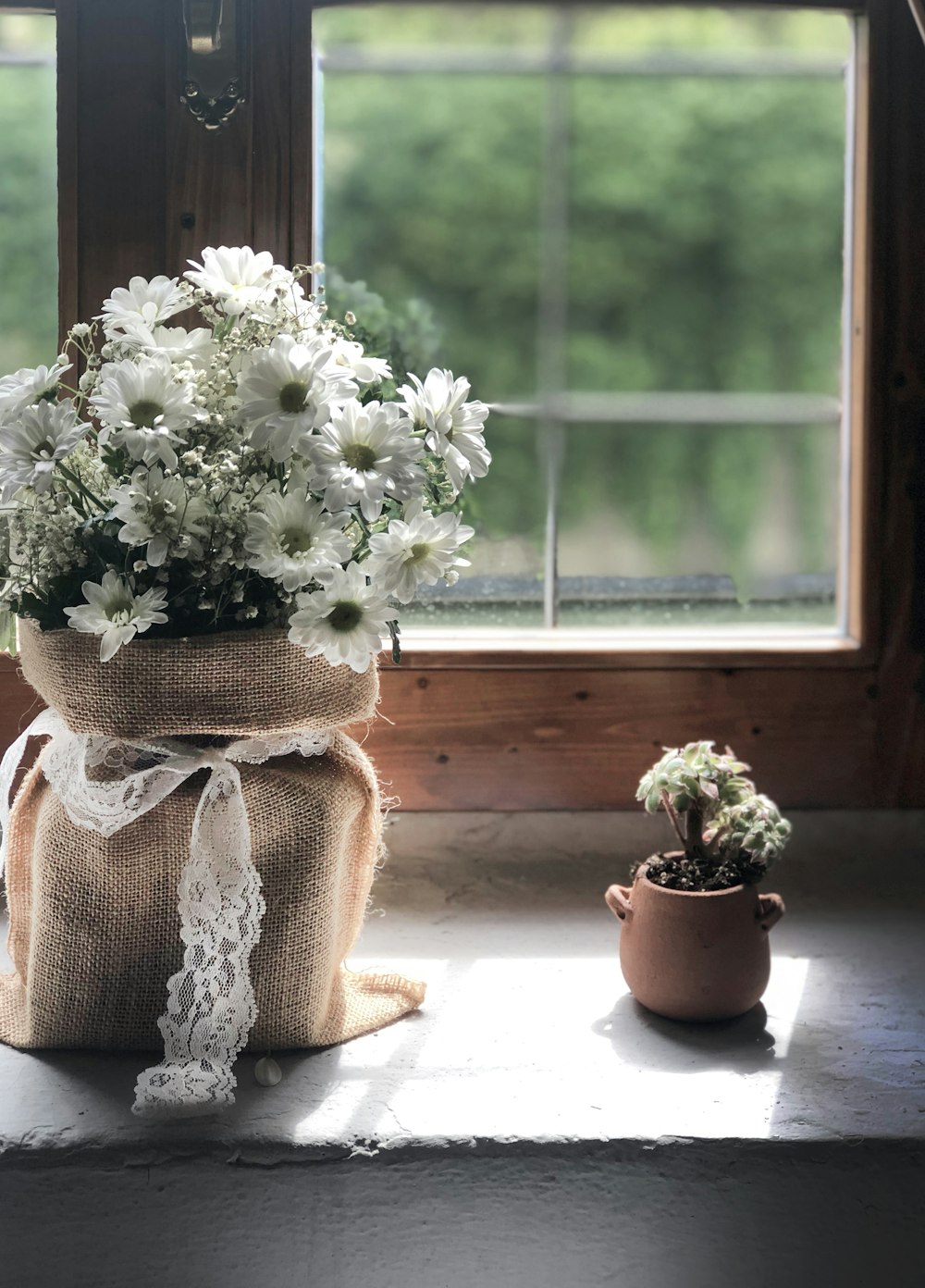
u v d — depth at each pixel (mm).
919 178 1442
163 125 1404
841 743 1480
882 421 1457
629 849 1484
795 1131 1106
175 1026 1120
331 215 1451
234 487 1105
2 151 1430
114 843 1141
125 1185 1097
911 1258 1111
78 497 1133
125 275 1411
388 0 1422
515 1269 1105
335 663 1127
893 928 1357
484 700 1459
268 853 1154
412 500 1116
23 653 1180
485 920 1369
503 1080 1153
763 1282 1111
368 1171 1097
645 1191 1104
